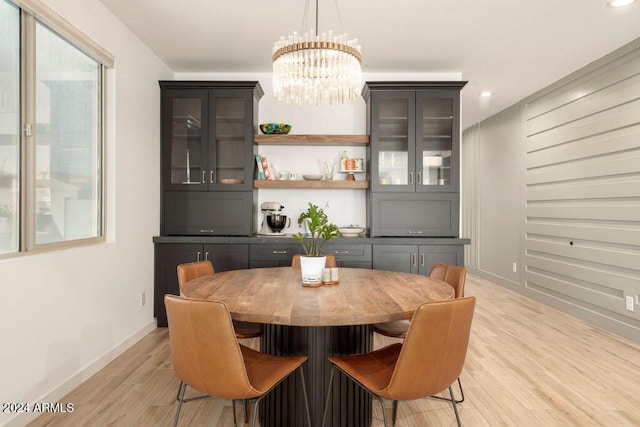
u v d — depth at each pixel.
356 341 1.96
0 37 1.98
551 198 4.55
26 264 2.08
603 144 3.73
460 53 3.72
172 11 2.99
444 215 3.94
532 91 4.81
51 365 2.28
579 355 3.08
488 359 2.99
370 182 3.96
